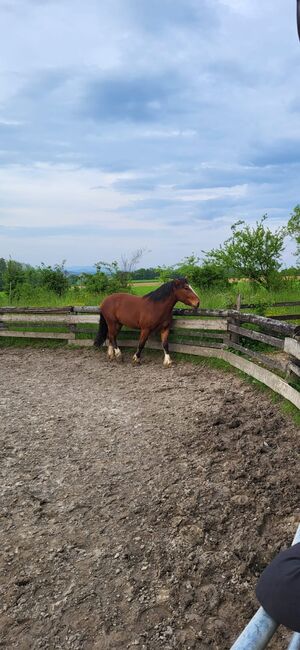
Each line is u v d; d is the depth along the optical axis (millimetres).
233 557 3342
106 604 2990
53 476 4695
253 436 5246
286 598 1099
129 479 4566
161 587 3109
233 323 8219
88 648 2674
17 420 6293
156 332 9539
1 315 11531
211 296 12516
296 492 4055
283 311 11992
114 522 3857
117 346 9453
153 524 3795
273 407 6059
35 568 3342
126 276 15508
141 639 2715
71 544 3596
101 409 6688
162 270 15305
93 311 10602
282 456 4703
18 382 8297
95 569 3309
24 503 4195
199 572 3217
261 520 3707
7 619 2896
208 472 4555
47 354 10406
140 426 5945
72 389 7773
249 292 15195
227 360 8148
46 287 16781
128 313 8922
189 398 6910
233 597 2994
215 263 15781
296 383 6055
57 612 2938
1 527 3842
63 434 5773
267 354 8156
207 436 5410
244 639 1129
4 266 17125
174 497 4160
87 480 4586
